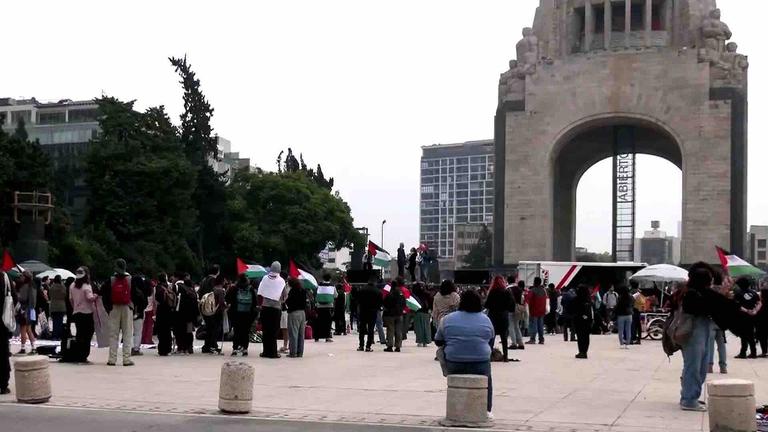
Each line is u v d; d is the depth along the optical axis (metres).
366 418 15.03
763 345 30.41
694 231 73.19
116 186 84.56
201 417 14.87
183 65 101.44
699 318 16.36
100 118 90.19
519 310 32.78
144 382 19.86
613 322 48.00
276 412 15.65
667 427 14.34
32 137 124.44
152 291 31.39
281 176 104.00
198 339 34.50
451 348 14.52
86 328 24.39
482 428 14.05
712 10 76.00
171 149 89.69
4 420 14.29
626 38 77.00
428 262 62.56
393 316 31.11
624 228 81.00
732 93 73.06
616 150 79.56
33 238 67.00
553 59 78.25
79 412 15.28
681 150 74.25
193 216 90.06
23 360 16.44
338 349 32.00
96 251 78.81
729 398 13.41
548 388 19.75
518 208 78.00
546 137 77.69
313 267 106.62
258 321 34.75
